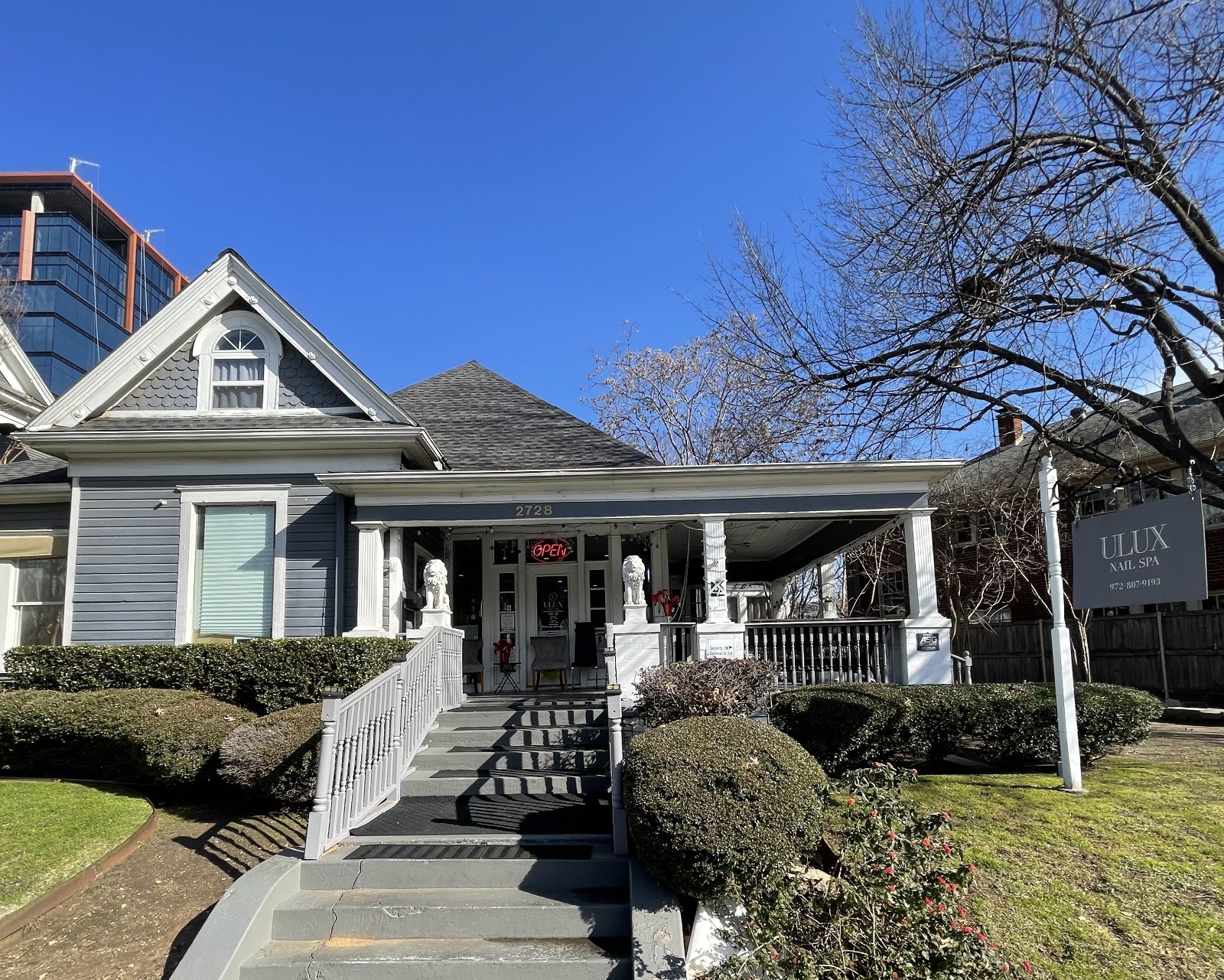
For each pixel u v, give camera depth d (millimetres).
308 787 8312
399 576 11812
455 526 11867
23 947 5895
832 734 9422
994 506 19016
